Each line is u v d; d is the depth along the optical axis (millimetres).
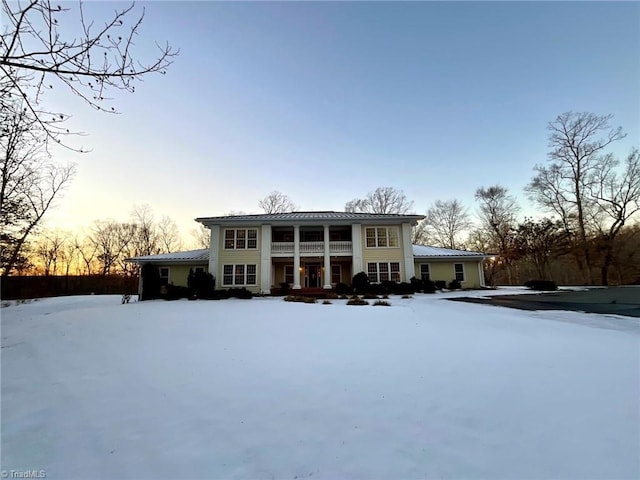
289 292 19656
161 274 21578
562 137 29766
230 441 2744
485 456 2441
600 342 5871
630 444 2543
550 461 2352
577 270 32906
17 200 17062
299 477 2271
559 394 3521
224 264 20547
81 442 2793
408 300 15094
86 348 6074
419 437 2746
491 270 38156
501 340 6027
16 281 25984
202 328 7539
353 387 3844
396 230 21328
